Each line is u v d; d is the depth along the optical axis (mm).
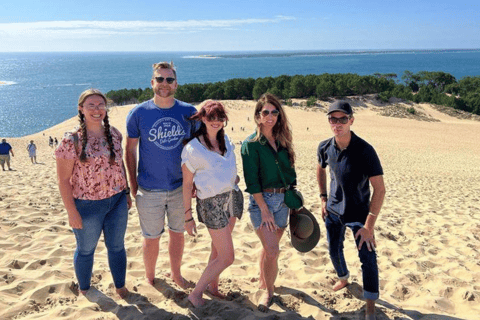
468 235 5555
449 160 26094
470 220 6516
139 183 3424
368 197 3297
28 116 98500
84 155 2947
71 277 3658
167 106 3328
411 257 4531
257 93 87125
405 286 3686
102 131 3104
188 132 3367
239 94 94375
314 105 75688
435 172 18469
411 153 30000
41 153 27375
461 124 65125
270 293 3311
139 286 3504
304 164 18984
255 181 3189
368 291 3031
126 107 56375
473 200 9383
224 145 3152
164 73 3182
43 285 3400
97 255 4281
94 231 3141
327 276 3873
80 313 3008
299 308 3232
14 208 6129
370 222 3094
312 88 92125
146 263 3553
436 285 3734
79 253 3211
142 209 3412
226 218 3096
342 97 89250
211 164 3033
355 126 52750
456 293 3561
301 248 3502
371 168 3072
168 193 3375
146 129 3266
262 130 3260
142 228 3494
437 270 4145
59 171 2943
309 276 3918
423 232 5652
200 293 3129
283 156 3281
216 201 3068
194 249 4551
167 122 3281
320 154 3500
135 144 3398
